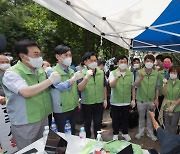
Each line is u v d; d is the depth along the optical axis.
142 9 2.06
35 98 2.07
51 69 2.60
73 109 2.74
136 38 3.61
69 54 2.60
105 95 3.60
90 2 1.83
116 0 1.80
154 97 3.72
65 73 2.62
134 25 2.35
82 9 1.93
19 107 2.01
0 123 2.36
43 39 9.62
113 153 1.69
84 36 8.28
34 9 9.27
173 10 2.16
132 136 4.05
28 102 2.02
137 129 4.44
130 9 2.01
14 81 1.88
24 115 2.02
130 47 4.07
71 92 2.71
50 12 7.95
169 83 3.43
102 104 3.39
